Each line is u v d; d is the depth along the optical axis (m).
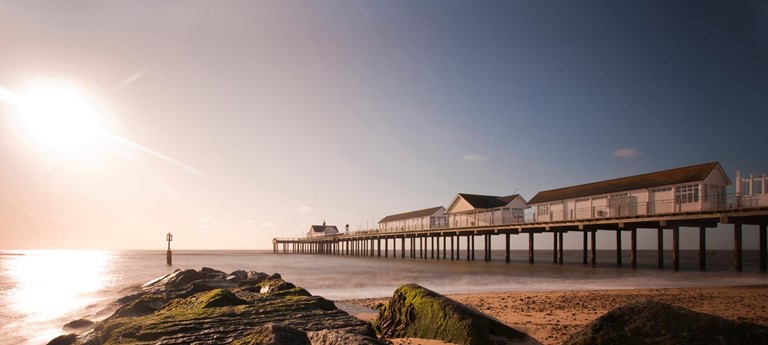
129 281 38.06
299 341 6.67
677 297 18.97
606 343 6.81
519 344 9.11
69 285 33.97
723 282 27.70
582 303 17.33
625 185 39.16
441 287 26.88
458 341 9.15
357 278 34.97
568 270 38.84
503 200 57.38
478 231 53.06
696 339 6.43
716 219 30.95
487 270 41.28
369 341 6.84
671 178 35.31
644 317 6.94
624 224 36.47
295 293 14.40
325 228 124.69
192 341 8.34
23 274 47.41
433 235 62.16
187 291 18.39
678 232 35.09
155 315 10.38
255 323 9.63
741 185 29.64
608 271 36.75
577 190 44.84
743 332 6.44
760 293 20.50
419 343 9.35
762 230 31.77
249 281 21.83
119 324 9.74
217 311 10.39
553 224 42.12
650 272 34.91
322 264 62.09
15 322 18.33
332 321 10.12
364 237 82.75
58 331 16.59
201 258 97.50
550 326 11.81
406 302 10.66
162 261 81.88
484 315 9.70
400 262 63.59
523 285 27.56
